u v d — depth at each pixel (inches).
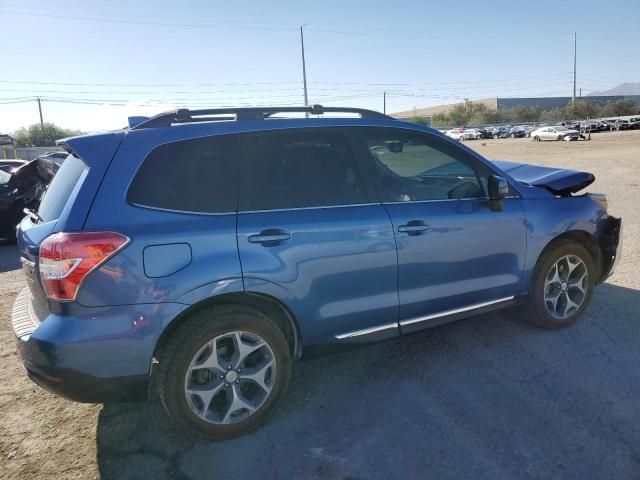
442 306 142.4
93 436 121.0
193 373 113.9
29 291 127.6
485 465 105.3
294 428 121.4
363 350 160.1
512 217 150.1
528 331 167.0
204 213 112.5
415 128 143.1
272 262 115.4
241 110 126.3
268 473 106.3
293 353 127.4
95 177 106.6
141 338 104.9
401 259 131.7
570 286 166.9
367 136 135.6
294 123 127.5
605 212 173.8
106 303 102.3
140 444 117.3
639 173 600.4
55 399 138.2
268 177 121.0
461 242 140.9
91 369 102.9
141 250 104.0
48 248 100.9
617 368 141.6
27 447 117.0
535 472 102.6
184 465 109.7
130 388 107.2
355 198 129.4
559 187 164.4
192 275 107.7
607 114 4124.0
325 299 124.2
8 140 1481.3
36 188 231.6
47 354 101.0
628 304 186.9
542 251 158.9
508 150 1333.7
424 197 140.3
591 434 113.6
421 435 116.1
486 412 123.7
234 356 116.3
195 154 115.6
